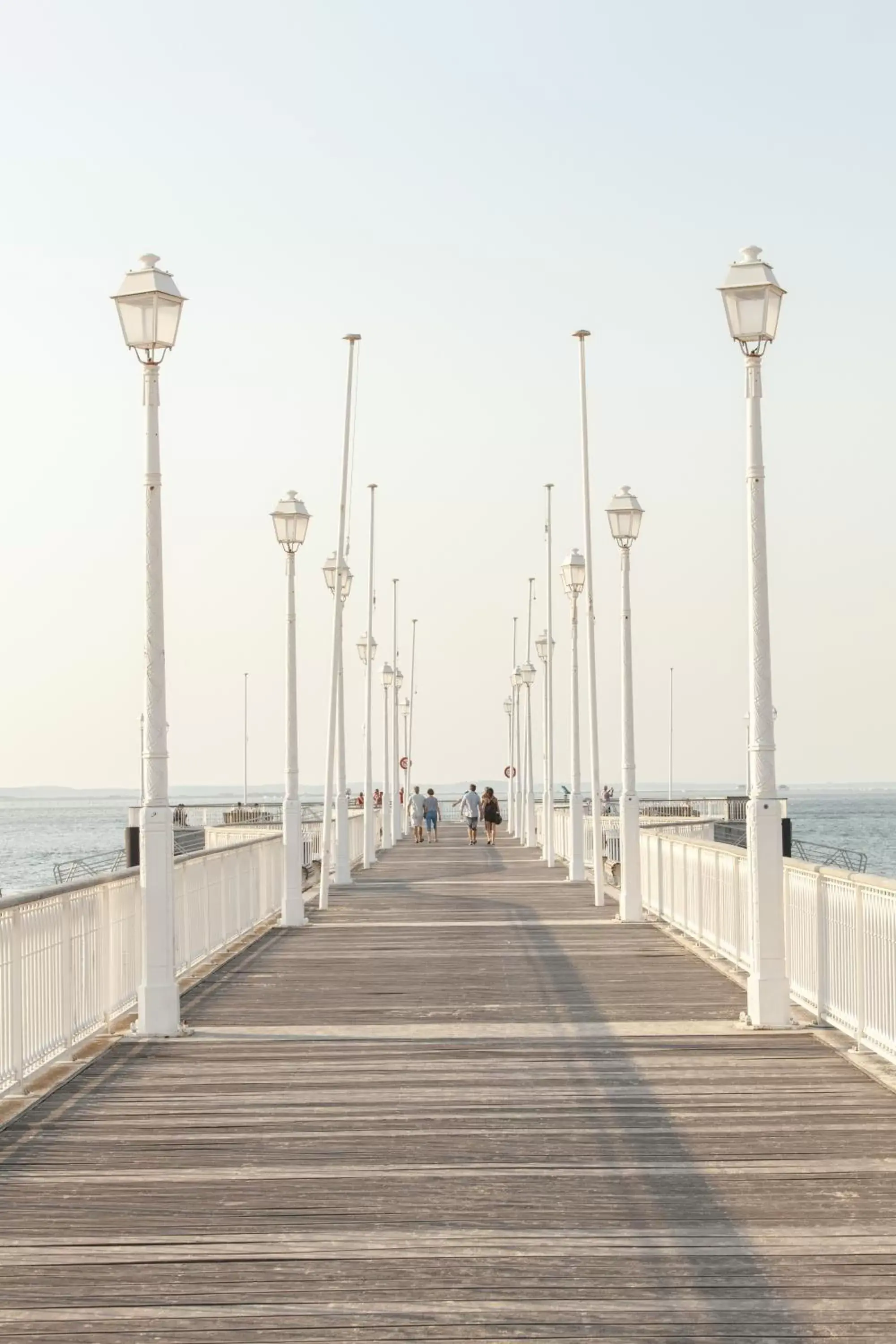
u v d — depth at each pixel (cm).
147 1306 615
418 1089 1023
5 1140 884
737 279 1242
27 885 6894
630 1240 692
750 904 1266
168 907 1242
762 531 1251
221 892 1856
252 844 2159
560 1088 1021
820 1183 781
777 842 1243
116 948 1255
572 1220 723
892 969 1024
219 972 1645
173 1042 1209
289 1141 880
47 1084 1025
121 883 1273
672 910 2158
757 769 1248
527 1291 629
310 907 2575
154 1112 956
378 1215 735
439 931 2105
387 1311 609
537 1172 810
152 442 1276
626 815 2214
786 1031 1226
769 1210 734
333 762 2900
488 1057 1135
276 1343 577
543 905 2573
